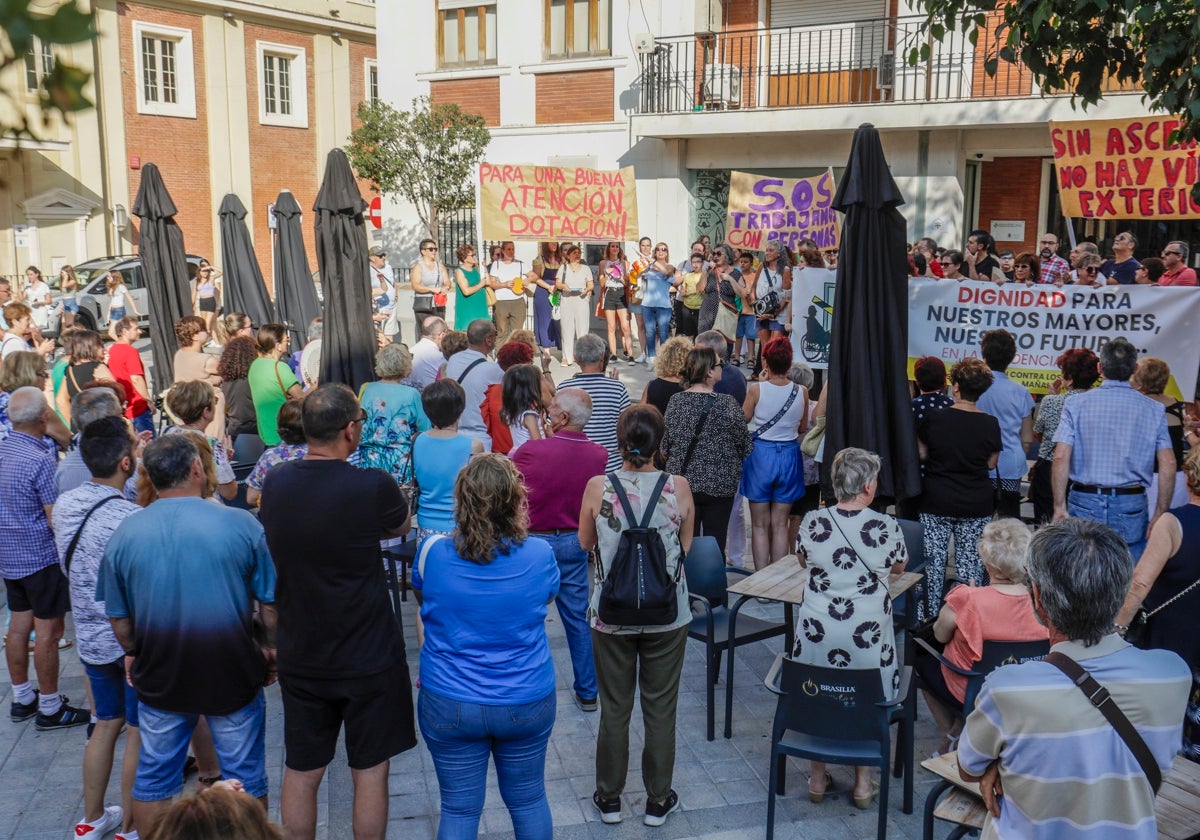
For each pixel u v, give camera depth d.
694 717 5.92
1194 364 7.80
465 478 3.88
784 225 14.95
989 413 6.74
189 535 3.99
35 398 5.62
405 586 7.63
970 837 4.52
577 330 16.83
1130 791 2.62
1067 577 2.65
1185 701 2.67
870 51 18.56
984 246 12.08
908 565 5.88
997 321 8.40
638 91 20.11
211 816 2.17
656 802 4.78
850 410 6.15
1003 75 17.06
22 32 1.24
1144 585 4.53
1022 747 2.66
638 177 20.31
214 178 31.80
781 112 17.88
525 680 3.92
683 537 4.73
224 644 4.05
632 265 17.69
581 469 5.67
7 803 5.06
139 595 4.00
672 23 19.67
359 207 8.66
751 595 5.34
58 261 28.05
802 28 19.22
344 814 4.91
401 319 22.02
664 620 4.51
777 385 7.26
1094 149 11.00
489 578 3.86
